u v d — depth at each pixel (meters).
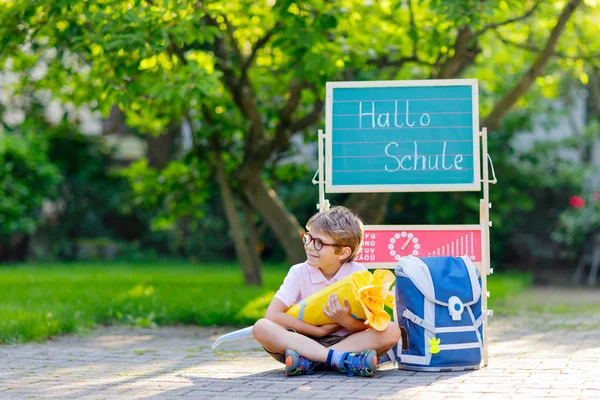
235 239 13.31
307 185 20.73
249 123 12.54
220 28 11.52
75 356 6.84
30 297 10.72
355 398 4.79
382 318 5.55
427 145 6.61
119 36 8.59
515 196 19.11
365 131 6.67
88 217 25.62
